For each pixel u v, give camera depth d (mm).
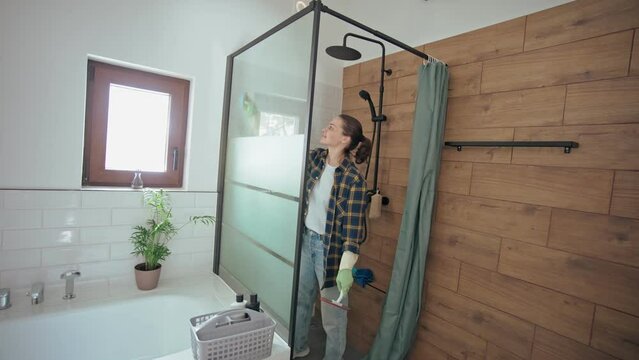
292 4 2223
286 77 1523
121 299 1675
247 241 1822
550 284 1387
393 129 2080
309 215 1752
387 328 1748
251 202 1796
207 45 1945
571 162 1337
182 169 2033
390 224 2064
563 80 1367
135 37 1730
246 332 1240
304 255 1786
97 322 1574
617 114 1224
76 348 1523
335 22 2406
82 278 1696
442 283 1791
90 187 1753
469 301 1667
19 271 1549
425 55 1696
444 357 1765
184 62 1882
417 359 1895
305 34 1406
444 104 1721
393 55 2104
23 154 1517
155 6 1773
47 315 1468
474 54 1682
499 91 1577
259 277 1704
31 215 1552
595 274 1264
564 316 1343
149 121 1921
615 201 1222
